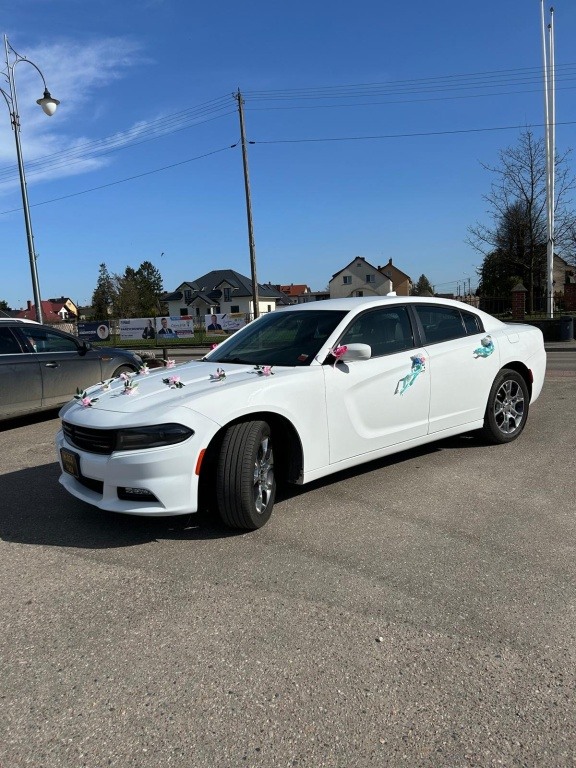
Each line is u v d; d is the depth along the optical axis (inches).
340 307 185.0
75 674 95.6
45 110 633.0
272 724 83.2
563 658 95.7
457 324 208.5
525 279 1476.4
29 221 702.5
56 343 312.0
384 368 174.6
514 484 178.9
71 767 76.5
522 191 1288.1
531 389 231.3
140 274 4237.2
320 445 159.5
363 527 149.8
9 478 204.1
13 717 86.0
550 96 915.4
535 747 77.8
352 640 102.1
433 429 192.7
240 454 140.8
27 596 120.8
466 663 95.1
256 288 1128.8
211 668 96.0
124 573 129.2
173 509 135.6
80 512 167.0
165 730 82.7
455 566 127.5
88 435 142.7
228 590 120.3
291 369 161.6
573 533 142.7
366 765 75.6
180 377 165.0
